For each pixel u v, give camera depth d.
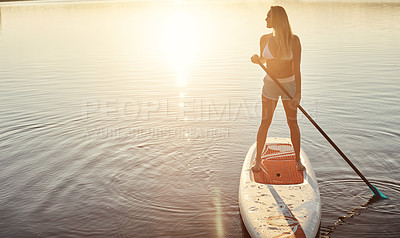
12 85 8.84
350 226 3.43
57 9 33.53
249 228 3.27
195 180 4.36
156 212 3.74
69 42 15.37
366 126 5.73
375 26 17.27
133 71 9.98
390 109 6.41
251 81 8.63
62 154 5.08
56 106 7.16
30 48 14.01
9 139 5.62
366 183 3.93
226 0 45.69
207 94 7.74
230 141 5.42
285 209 3.40
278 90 3.89
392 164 4.55
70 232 3.46
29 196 4.07
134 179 4.40
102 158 4.95
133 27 20.19
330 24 18.55
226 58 11.34
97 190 4.17
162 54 12.34
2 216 3.71
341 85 7.99
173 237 3.36
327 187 4.09
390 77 8.49
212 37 15.94
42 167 4.72
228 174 4.48
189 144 5.33
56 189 4.20
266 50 3.83
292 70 3.89
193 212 3.72
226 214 3.68
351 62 10.12
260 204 3.49
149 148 5.23
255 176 3.94
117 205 3.88
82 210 3.80
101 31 18.75
